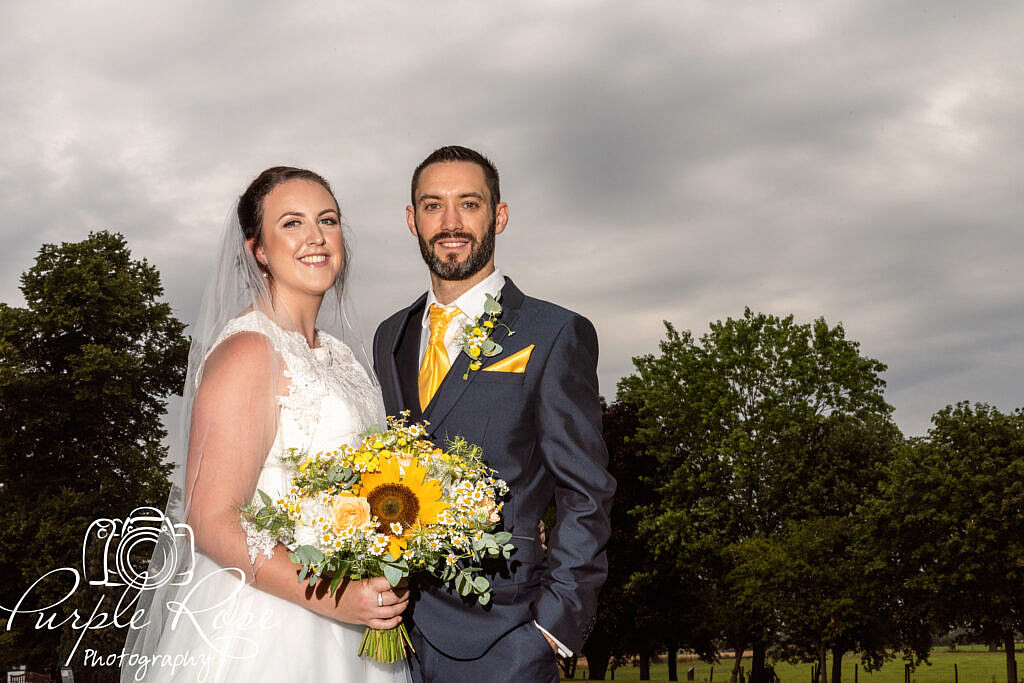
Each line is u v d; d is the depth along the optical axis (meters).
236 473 3.05
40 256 30.52
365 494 3.12
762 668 37.69
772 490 35.50
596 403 3.99
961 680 46.31
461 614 3.70
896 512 29.47
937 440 30.17
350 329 3.98
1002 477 27.42
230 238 3.46
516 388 3.88
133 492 26.86
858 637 31.86
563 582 3.65
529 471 3.89
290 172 3.58
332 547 2.93
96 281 29.69
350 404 3.41
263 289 3.41
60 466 28.95
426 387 4.04
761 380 38.84
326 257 3.49
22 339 29.42
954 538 27.84
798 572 30.48
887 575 30.19
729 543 35.41
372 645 3.38
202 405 3.11
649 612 36.47
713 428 38.06
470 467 3.40
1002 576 27.50
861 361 38.16
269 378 3.17
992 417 29.66
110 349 29.23
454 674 3.68
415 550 3.09
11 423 28.66
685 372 38.97
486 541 3.32
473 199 4.02
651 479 38.22
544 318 4.02
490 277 4.11
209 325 3.38
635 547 38.00
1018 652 66.38
